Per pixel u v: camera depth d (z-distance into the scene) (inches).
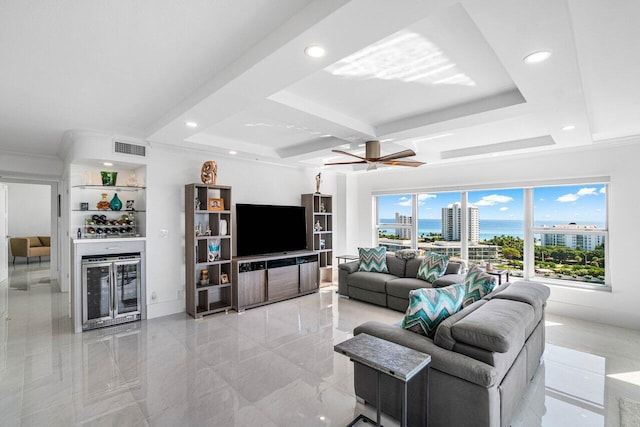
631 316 161.0
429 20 68.6
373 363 69.4
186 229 183.0
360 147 174.2
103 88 102.5
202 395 99.1
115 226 177.5
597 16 66.1
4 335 147.2
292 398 97.7
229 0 60.5
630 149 162.9
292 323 166.1
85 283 152.2
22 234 368.5
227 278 189.5
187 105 110.3
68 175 174.4
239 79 85.8
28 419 87.2
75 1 60.1
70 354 127.2
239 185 213.3
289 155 204.4
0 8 61.7
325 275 263.0
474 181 217.8
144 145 169.9
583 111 109.3
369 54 83.7
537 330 110.0
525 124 144.9
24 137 161.8
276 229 223.1
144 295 170.9
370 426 84.6
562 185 183.2
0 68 88.1
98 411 90.8
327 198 267.0
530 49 69.6
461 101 115.5
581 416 89.0
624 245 164.2
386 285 194.4
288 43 67.8
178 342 139.9
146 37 73.7
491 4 54.9
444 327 81.1
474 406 71.8
